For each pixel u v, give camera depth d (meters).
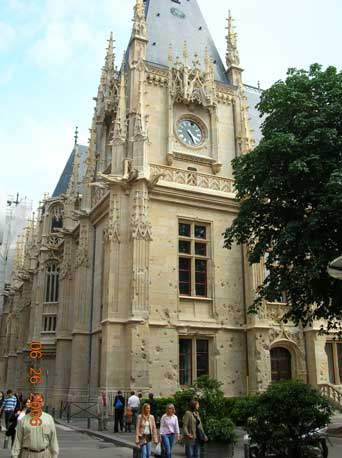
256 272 29.17
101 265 30.95
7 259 72.75
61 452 16.25
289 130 20.59
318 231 18.58
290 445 12.88
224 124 33.31
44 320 44.88
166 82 31.80
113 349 24.75
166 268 27.36
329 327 20.72
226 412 17.73
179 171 29.55
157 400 22.39
